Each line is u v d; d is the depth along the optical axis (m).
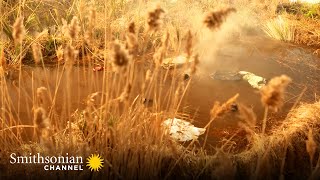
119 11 5.43
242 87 4.32
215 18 2.26
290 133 3.04
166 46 2.52
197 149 2.93
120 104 3.45
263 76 4.65
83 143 2.65
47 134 2.52
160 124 2.70
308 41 6.01
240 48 5.60
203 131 3.33
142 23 4.96
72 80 4.15
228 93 4.14
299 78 4.64
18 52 4.43
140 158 2.61
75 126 2.96
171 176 2.70
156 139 2.69
